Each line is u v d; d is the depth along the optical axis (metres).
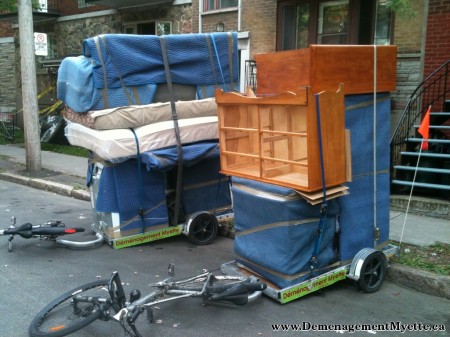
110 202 5.75
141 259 5.59
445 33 7.92
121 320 3.53
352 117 4.46
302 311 4.26
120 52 5.59
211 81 6.24
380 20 9.24
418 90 8.34
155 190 5.94
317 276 4.45
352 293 4.66
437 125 7.82
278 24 10.71
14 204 8.39
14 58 19.30
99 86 5.53
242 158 4.98
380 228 4.93
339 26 9.88
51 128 14.75
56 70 17.11
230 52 6.34
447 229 6.13
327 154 4.09
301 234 4.24
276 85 4.48
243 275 4.66
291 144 4.55
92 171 6.18
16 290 4.66
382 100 4.71
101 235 6.09
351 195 4.59
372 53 4.45
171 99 5.77
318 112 3.96
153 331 3.88
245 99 4.39
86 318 3.59
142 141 5.52
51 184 9.57
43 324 3.74
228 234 6.49
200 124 5.84
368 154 4.66
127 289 4.73
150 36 5.79
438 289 4.61
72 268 5.27
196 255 5.78
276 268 4.33
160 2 13.25
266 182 4.37
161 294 3.97
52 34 17.75
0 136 16.70
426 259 5.12
